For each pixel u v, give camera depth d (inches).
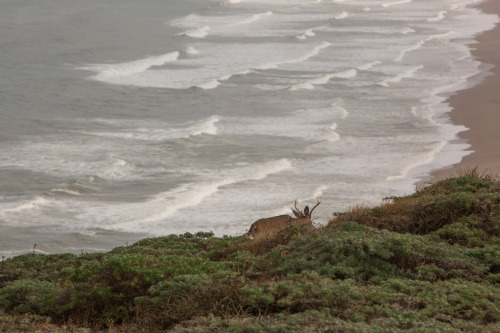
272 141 5157.5
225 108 6323.8
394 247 1430.9
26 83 7372.1
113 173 4458.7
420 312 1086.4
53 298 1379.2
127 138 5295.3
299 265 1419.8
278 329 1011.9
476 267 1364.4
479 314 1081.4
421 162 4441.4
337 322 1026.1
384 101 6466.5
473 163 4340.6
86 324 1316.4
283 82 7470.5
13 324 1230.9
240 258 1593.3
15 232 3528.5
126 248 2012.8
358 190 3941.9
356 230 1609.3
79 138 5300.2
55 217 3745.1
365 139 5132.9
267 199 3885.3
